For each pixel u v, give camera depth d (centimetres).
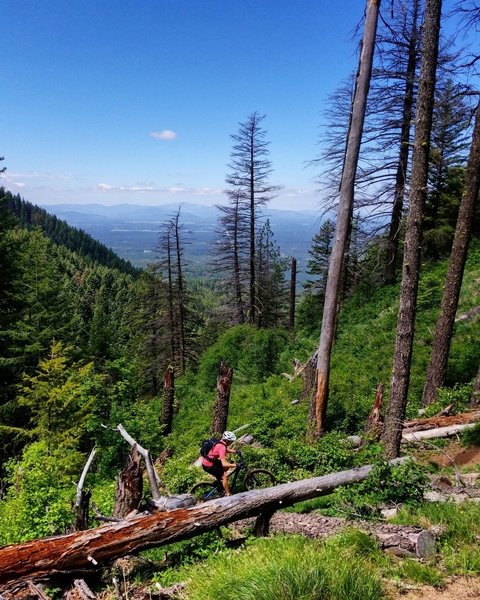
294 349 2330
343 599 403
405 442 1100
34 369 2253
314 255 3656
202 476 969
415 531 556
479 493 729
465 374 1463
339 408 1413
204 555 620
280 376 2005
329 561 454
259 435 1364
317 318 2662
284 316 4206
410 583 460
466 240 1277
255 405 1730
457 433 1085
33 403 1769
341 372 1748
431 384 1354
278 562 455
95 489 1006
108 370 1970
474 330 1736
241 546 618
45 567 518
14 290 2156
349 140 1134
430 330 1823
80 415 1714
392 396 993
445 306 1320
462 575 474
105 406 1759
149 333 3897
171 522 590
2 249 2019
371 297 2462
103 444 1518
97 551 543
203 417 1841
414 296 956
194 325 3725
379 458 770
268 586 411
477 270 2189
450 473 906
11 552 509
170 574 580
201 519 607
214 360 2392
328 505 793
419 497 703
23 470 1001
